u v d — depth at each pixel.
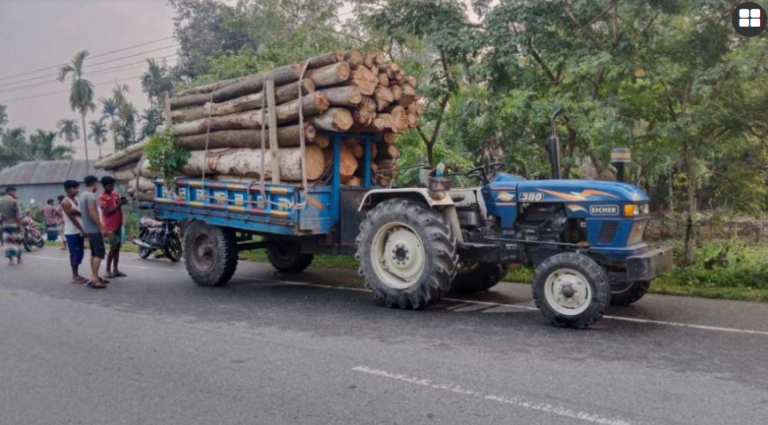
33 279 11.26
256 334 6.83
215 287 9.91
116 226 11.11
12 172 46.41
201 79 16.27
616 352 5.88
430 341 6.38
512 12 10.13
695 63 9.60
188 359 5.96
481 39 10.38
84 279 10.66
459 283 8.86
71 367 5.81
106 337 6.85
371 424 4.33
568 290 6.76
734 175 10.18
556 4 10.18
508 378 5.17
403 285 7.86
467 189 8.31
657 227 10.37
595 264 6.71
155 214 10.76
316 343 6.40
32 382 5.41
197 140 9.88
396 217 7.82
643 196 7.22
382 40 12.88
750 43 9.21
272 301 8.67
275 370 5.56
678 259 9.86
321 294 9.14
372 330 6.89
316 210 8.69
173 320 7.61
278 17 15.36
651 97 10.05
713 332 6.54
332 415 4.51
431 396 4.81
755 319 7.05
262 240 10.69
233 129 9.35
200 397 4.95
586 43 10.14
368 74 8.24
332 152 8.83
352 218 8.78
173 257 13.58
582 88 10.39
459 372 5.36
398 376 5.30
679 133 9.39
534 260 7.58
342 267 11.80
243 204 9.23
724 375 5.16
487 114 11.02
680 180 10.80
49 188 44.56
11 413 4.71
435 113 11.76
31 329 7.30
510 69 10.24
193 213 10.03
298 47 14.77
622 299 7.72
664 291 8.55
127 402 4.88
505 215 7.73
